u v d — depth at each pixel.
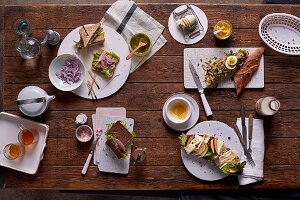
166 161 1.41
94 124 1.42
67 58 1.43
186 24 1.42
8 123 1.44
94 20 1.46
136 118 1.43
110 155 1.41
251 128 1.41
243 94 1.43
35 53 1.43
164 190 1.50
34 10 1.45
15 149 1.42
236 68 1.42
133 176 1.41
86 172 1.41
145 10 1.46
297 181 1.41
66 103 1.43
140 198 1.99
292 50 1.43
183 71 1.44
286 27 1.46
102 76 1.44
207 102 1.42
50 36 1.40
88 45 1.44
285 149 1.42
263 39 1.42
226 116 1.43
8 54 1.45
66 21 1.45
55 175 1.41
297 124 1.43
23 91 1.41
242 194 1.45
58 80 1.43
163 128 1.42
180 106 1.42
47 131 1.42
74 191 1.50
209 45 1.44
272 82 1.44
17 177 1.42
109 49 1.45
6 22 1.45
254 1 2.05
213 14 1.45
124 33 1.46
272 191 1.47
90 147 1.42
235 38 1.45
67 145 1.42
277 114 1.43
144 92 1.44
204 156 1.38
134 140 1.42
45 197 2.04
